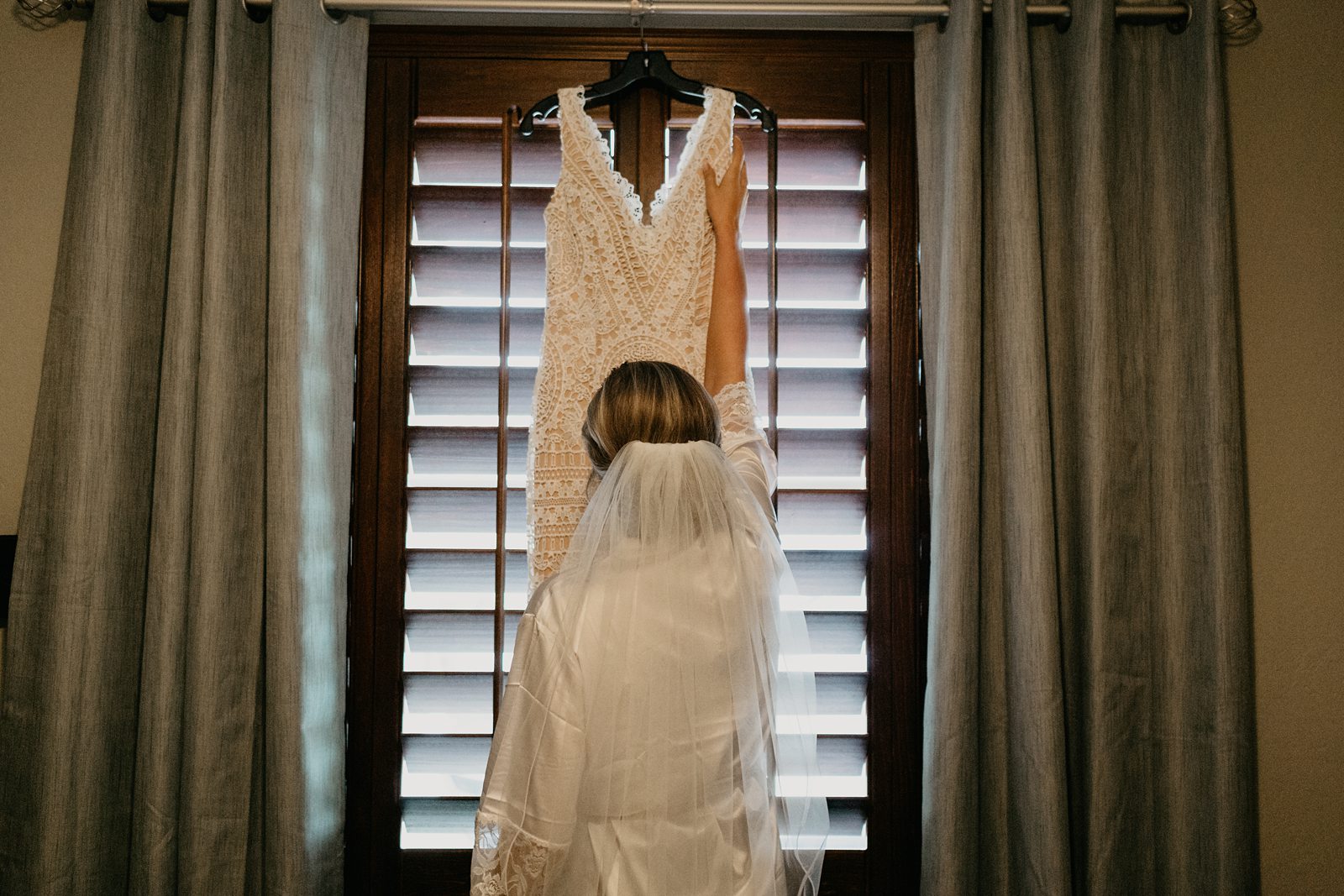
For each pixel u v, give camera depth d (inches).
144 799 54.4
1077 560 58.4
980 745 58.1
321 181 59.2
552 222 56.4
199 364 56.8
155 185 59.8
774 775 41.5
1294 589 62.2
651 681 39.3
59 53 63.4
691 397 44.9
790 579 44.7
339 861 58.3
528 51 64.9
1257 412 62.9
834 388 64.2
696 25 65.4
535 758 38.7
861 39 65.1
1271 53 64.2
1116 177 60.5
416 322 63.8
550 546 54.3
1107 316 57.5
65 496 56.0
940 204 61.1
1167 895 56.9
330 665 58.2
